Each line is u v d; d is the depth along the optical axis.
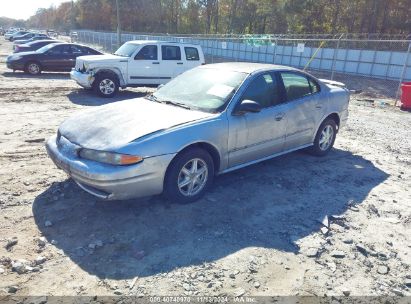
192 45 12.75
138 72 11.98
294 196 4.71
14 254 3.28
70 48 17.73
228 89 4.71
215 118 4.34
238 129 4.55
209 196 4.54
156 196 4.43
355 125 9.41
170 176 4.02
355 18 40.31
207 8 65.69
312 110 5.73
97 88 11.70
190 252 3.41
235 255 3.40
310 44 29.50
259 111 4.52
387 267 3.36
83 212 4.05
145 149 3.73
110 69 11.70
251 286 3.00
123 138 3.81
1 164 5.43
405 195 4.97
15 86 13.55
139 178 3.74
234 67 5.24
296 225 3.99
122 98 11.97
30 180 4.86
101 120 4.30
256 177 5.24
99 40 50.84
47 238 3.55
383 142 7.75
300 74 5.66
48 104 10.47
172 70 12.38
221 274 3.13
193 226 3.85
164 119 4.20
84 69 11.69
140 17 71.62
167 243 3.54
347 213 4.34
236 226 3.90
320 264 3.35
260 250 3.50
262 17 52.34
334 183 5.23
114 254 3.34
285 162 5.98
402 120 10.45
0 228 3.68
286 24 45.09
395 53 21.86
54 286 2.91
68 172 3.96
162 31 72.50
